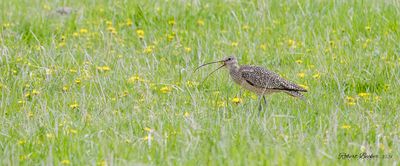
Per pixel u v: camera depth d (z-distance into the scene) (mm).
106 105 16859
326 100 17375
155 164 13977
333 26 21875
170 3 23250
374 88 18344
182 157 14070
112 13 23125
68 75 18859
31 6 23953
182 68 19422
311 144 14531
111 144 14633
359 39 20781
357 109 16734
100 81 18422
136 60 19875
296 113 16516
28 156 14359
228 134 14875
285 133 15242
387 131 15305
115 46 21016
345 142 14727
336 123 15094
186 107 16953
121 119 16078
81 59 20031
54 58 19953
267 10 22766
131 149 14359
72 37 21766
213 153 14039
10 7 23828
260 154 13867
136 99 17516
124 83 18391
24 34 21750
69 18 22797
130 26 22406
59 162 14039
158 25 22438
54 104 17266
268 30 21797
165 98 17609
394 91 17953
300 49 20562
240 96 18078
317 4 23047
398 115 16297
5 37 21438
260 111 16734
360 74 18891
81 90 18000
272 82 17469
